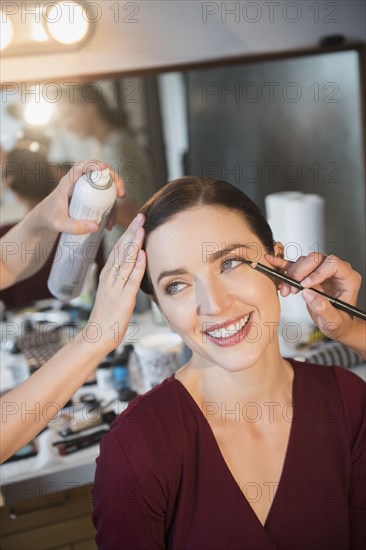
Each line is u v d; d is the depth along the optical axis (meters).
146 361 1.46
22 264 1.18
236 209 0.85
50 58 1.63
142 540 0.84
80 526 1.33
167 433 0.84
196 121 2.13
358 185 1.84
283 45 1.75
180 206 0.83
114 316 0.83
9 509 1.29
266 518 0.87
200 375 0.89
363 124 1.80
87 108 2.00
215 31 1.71
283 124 1.92
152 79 2.04
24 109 1.95
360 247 1.88
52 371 0.83
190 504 0.85
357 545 0.93
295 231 1.76
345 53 1.78
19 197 2.02
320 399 0.90
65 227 1.05
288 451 0.88
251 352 0.84
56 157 2.03
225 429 0.88
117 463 0.82
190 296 0.84
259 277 0.84
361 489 0.91
